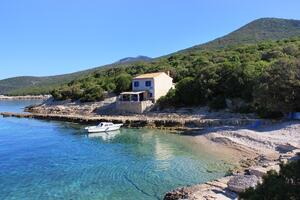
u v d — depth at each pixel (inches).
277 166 1226.6
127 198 1189.7
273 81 2352.4
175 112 3233.3
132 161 1727.4
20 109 5615.2
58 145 2245.3
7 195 1245.7
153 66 5792.3
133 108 3486.7
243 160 1621.6
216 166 1558.8
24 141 2427.4
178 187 1269.7
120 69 6427.2
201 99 3225.9
